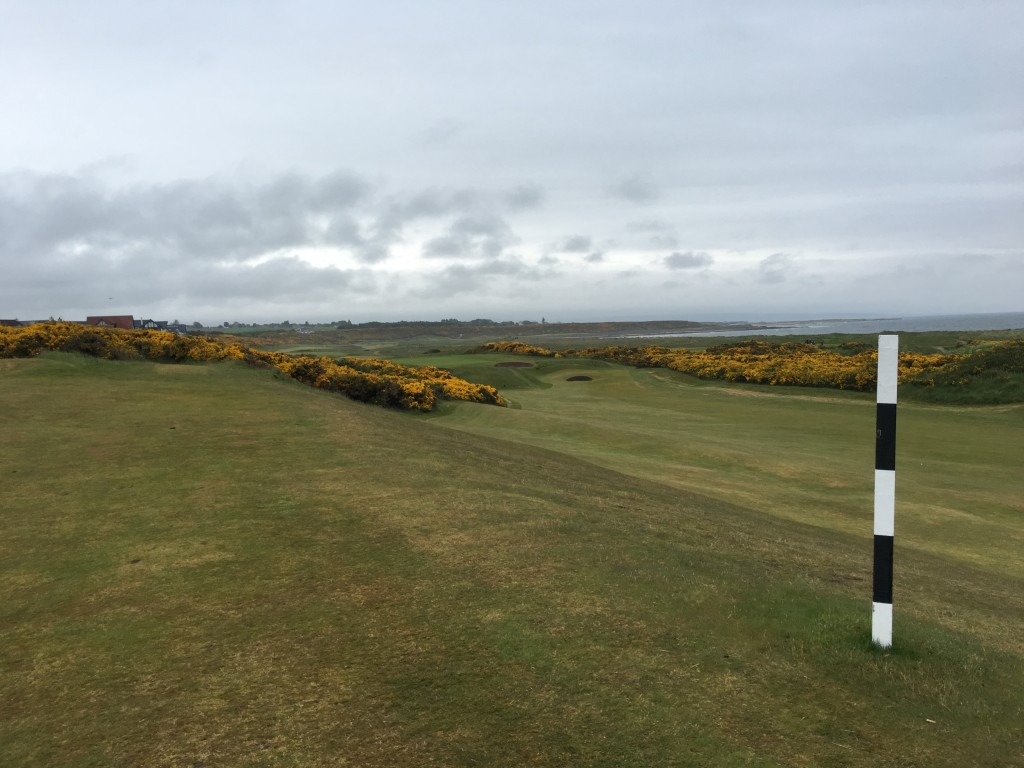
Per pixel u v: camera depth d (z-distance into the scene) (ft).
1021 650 17.53
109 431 35.94
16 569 18.47
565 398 133.90
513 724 11.44
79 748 10.85
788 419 97.25
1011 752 11.21
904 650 14.56
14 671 13.26
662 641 14.66
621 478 45.24
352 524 22.30
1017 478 57.41
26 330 66.23
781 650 14.53
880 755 10.94
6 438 33.55
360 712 11.71
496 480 31.53
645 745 10.98
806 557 25.70
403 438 40.86
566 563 19.19
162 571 18.24
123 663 13.46
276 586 17.19
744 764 10.57
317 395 58.49
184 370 58.65
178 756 10.58
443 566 18.66
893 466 14.35
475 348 268.82
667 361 190.80
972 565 33.86
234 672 13.04
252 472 29.01
